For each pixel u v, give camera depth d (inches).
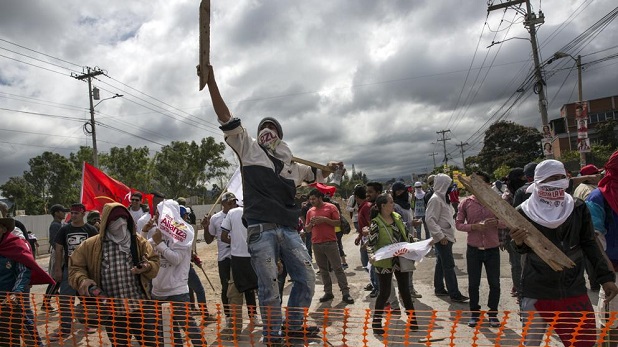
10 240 176.2
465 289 294.5
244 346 182.2
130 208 337.4
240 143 140.9
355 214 451.8
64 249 245.8
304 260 144.6
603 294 138.3
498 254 220.8
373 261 205.6
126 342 148.1
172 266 185.0
